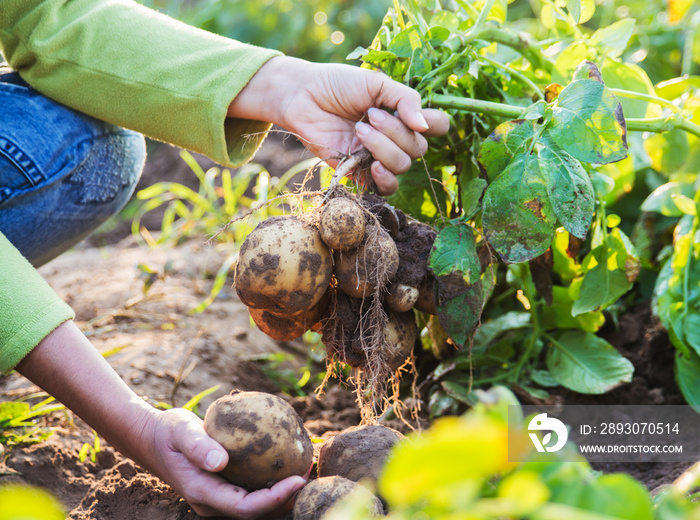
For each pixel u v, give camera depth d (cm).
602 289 143
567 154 108
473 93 143
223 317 203
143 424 99
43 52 124
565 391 160
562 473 63
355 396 168
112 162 146
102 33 125
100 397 98
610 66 150
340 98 116
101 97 127
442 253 110
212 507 97
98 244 288
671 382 160
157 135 130
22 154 125
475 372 166
